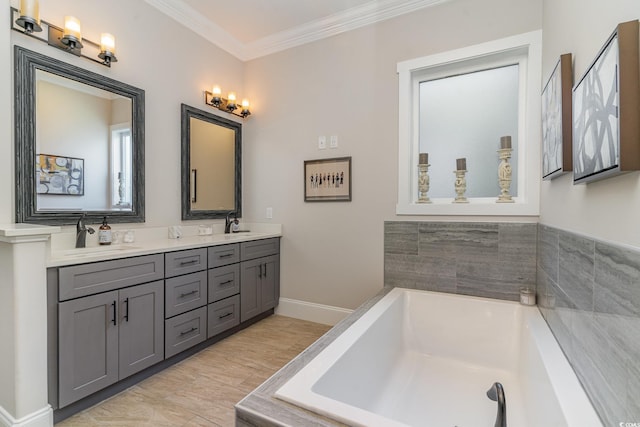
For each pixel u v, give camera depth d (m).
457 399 1.64
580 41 1.24
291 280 3.12
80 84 2.05
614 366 0.86
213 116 3.02
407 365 2.05
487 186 2.37
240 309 2.69
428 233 2.43
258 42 3.21
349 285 2.82
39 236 1.46
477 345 2.07
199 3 2.62
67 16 1.92
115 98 2.24
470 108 2.43
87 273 1.64
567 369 1.22
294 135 3.09
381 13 2.61
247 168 3.38
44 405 1.48
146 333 1.93
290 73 3.11
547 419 1.15
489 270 2.22
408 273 2.50
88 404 1.69
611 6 0.94
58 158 1.94
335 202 2.87
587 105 1.05
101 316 1.70
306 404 0.97
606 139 0.87
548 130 1.66
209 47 2.99
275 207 3.21
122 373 1.80
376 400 1.61
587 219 1.11
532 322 1.73
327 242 2.92
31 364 1.44
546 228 1.80
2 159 1.71
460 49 2.32
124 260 1.81
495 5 2.21
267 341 2.56
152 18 2.50
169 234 2.62
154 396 1.80
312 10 2.71
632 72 0.77
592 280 1.04
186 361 2.22
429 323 2.23
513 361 1.94
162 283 2.04
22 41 1.79
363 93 2.72
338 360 1.27
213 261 2.43
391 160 2.60
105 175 2.18
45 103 1.88
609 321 0.90
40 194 1.86
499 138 2.33
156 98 2.53
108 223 2.19
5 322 1.43
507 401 1.61
